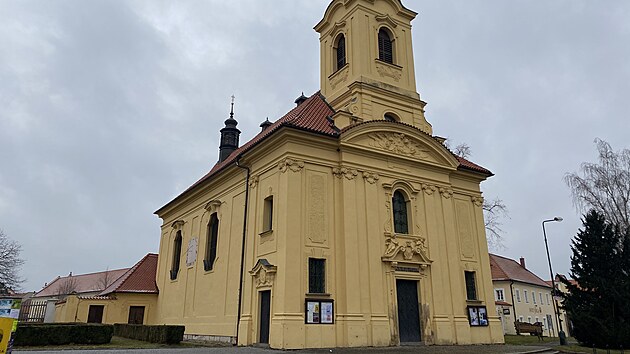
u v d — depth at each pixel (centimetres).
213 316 2611
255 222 2358
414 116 2817
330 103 2820
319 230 2184
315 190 2231
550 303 6575
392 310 2234
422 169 2622
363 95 2631
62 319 3316
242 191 2586
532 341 2941
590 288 2464
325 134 2292
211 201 2925
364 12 2852
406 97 2806
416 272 2391
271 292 2091
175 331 2202
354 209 2284
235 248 2528
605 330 2267
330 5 3016
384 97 2717
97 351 1700
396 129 2538
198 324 2772
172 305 3266
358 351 1903
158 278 3669
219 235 2766
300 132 2234
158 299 3566
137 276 3703
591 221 2572
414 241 2428
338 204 2281
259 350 1884
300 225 2134
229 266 2555
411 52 2988
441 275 2481
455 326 2430
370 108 2634
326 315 2062
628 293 2316
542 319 6147
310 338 1984
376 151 2425
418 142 2631
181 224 3434
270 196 2291
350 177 2322
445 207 2648
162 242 3778
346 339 2053
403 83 2866
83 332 2056
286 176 2178
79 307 3297
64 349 1791
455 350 2016
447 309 2439
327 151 2330
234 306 2397
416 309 2355
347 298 2116
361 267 2209
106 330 2123
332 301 2103
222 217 2784
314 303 2044
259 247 2283
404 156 2538
